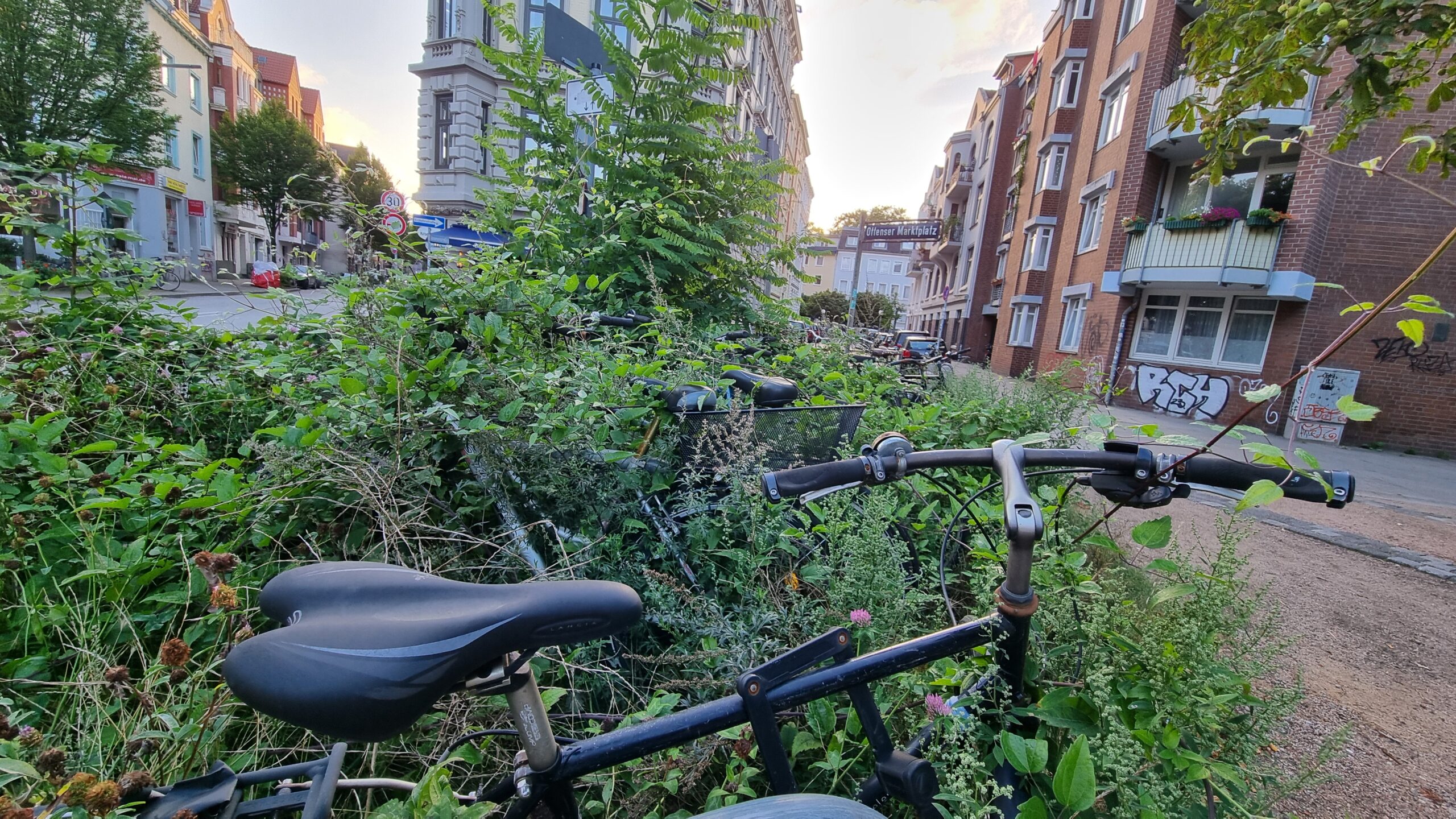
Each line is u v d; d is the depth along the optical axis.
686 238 4.21
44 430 1.62
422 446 1.89
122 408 2.16
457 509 1.94
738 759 1.32
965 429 3.26
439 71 20.22
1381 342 11.53
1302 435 11.98
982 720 1.23
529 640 0.77
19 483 1.60
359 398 1.83
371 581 0.82
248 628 1.26
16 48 16.72
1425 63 2.10
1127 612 1.47
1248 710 1.44
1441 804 1.97
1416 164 1.99
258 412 2.35
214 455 2.23
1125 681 1.29
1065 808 0.99
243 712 1.33
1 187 2.47
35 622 1.31
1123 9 16.62
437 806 0.88
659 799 1.40
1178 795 1.09
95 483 1.59
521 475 1.95
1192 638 1.28
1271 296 12.14
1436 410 11.26
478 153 20.81
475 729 1.43
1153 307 14.77
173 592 1.42
